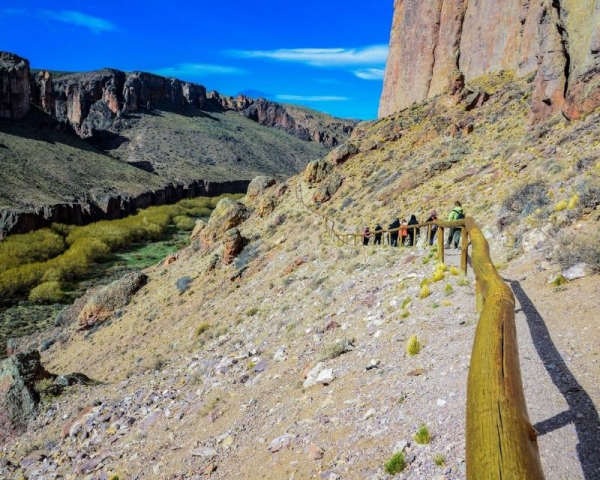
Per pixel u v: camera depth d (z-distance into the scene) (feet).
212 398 36.99
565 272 26.84
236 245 124.47
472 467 5.50
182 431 34.58
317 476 18.21
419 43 201.98
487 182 79.15
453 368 20.84
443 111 154.10
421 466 15.31
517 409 6.17
